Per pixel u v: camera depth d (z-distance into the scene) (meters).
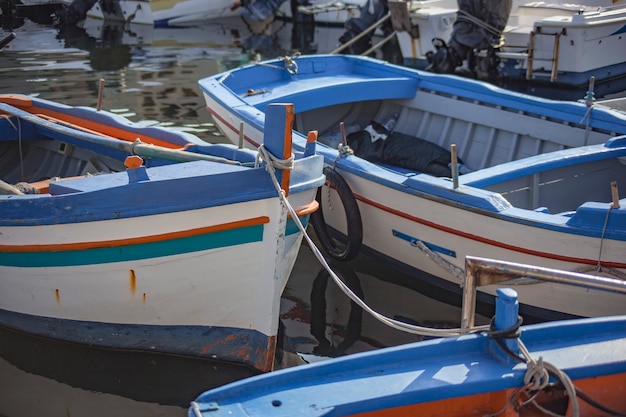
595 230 4.86
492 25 13.55
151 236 4.62
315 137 4.82
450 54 13.88
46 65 14.05
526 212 5.18
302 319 5.69
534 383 3.25
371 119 8.70
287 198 4.56
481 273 3.44
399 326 4.02
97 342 5.14
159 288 4.83
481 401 3.33
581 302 5.14
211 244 4.65
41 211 4.75
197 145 5.85
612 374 3.45
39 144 7.62
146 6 19.53
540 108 7.02
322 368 3.29
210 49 16.36
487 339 3.45
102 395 4.71
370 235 6.36
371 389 3.21
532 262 5.23
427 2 15.55
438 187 5.48
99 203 4.60
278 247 4.61
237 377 4.93
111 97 11.68
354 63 9.05
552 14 14.41
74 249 4.79
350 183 6.20
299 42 17.69
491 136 7.45
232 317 4.92
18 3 20.48
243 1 19.89
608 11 13.25
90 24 19.66
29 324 5.32
